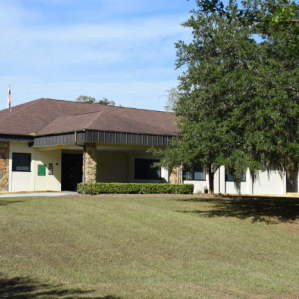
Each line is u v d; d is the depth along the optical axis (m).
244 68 15.86
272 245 12.94
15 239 11.39
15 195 21.38
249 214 17.75
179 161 18.33
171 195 23.73
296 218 17.06
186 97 17.39
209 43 16.88
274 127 14.07
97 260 10.13
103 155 28.72
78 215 15.22
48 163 25.92
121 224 14.16
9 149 24.30
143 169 29.92
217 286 8.57
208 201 21.56
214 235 13.63
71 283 8.19
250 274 9.73
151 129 25.61
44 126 26.45
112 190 22.53
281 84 14.22
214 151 15.15
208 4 9.28
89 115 25.62
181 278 9.07
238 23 16.02
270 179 33.75
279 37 14.82
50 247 10.91
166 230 13.80
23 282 8.03
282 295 8.09
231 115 14.79
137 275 9.12
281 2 12.03
